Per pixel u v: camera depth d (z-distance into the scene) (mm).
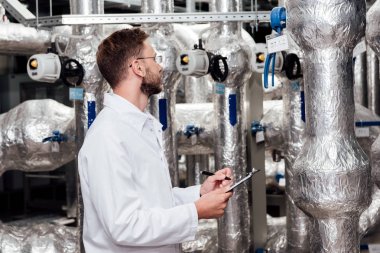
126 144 1620
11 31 2959
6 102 6020
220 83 2729
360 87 3805
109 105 1699
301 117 2809
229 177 1865
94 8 2578
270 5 4094
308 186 1922
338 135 1909
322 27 1853
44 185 6125
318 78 1918
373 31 2051
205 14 2559
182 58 2566
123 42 1705
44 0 4078
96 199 1562
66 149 2959
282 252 3074
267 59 2121
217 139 2836
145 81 1723
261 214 3109
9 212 5582
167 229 1570
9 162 3016
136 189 1644
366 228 3084
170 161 2783
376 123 2973
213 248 3143
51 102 3078
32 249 2906
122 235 1535
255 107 3045
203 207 1645
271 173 3854
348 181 1879
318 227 1979
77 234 2799
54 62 2436
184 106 3264
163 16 2516
